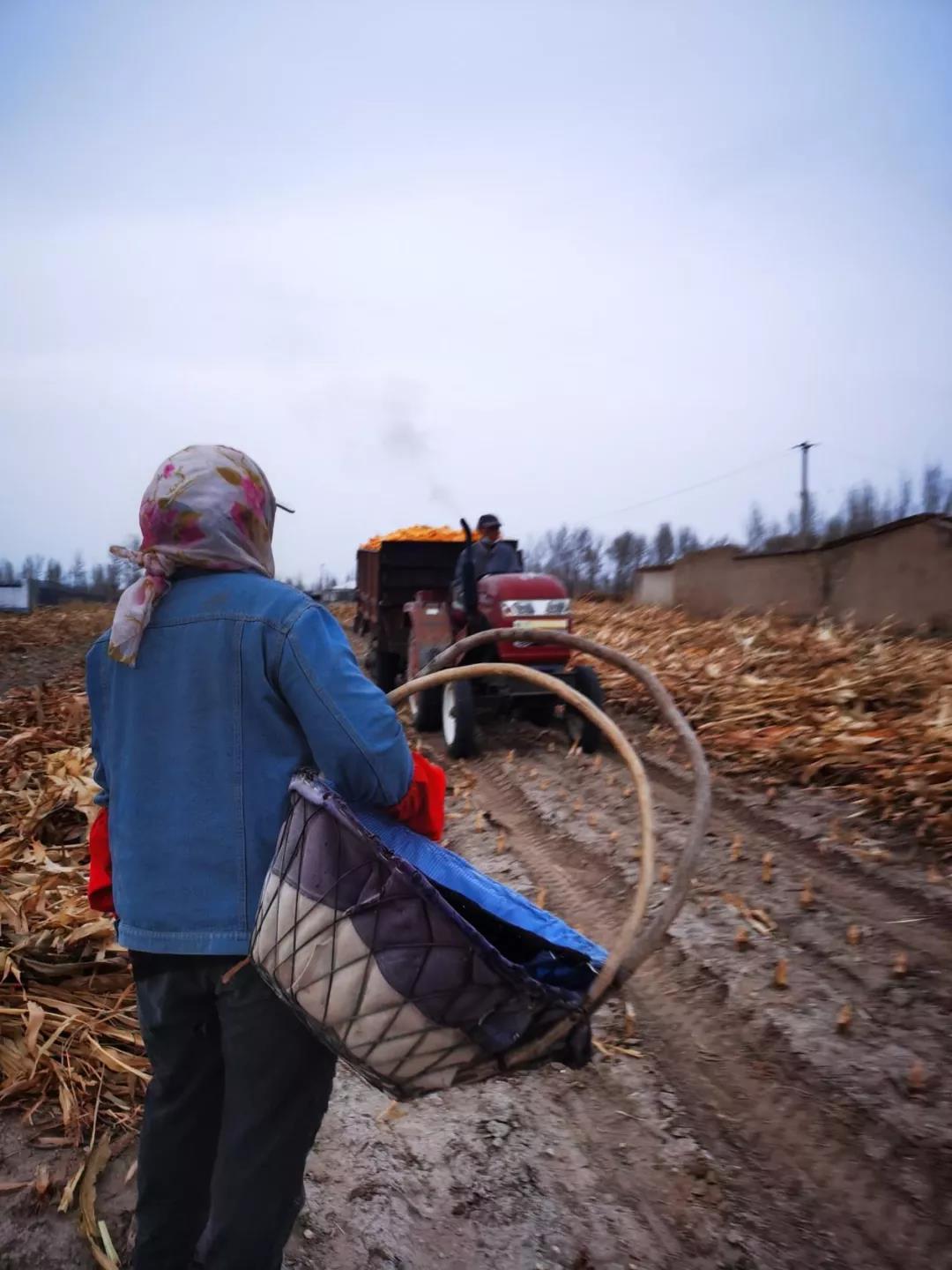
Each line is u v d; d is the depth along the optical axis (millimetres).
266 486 1989
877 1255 2441
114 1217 2459
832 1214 2592
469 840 5977
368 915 1613
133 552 1857
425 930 1612
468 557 8844
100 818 2043
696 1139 2924
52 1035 3162
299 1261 2377
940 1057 3287
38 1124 2830
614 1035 3533
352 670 1749
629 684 10031
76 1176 2545
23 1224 2434
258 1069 1744
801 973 3934
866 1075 3193
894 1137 2879
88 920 3795
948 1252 2441
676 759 7875
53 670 16922
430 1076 1652
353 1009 1599
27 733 8016
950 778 5934
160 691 1785
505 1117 3041
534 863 5477
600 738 8266
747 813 6242
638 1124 3008
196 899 1724
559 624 8469
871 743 6793
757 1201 2646
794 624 17047
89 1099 2916
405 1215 2566
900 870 5094
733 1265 2412
